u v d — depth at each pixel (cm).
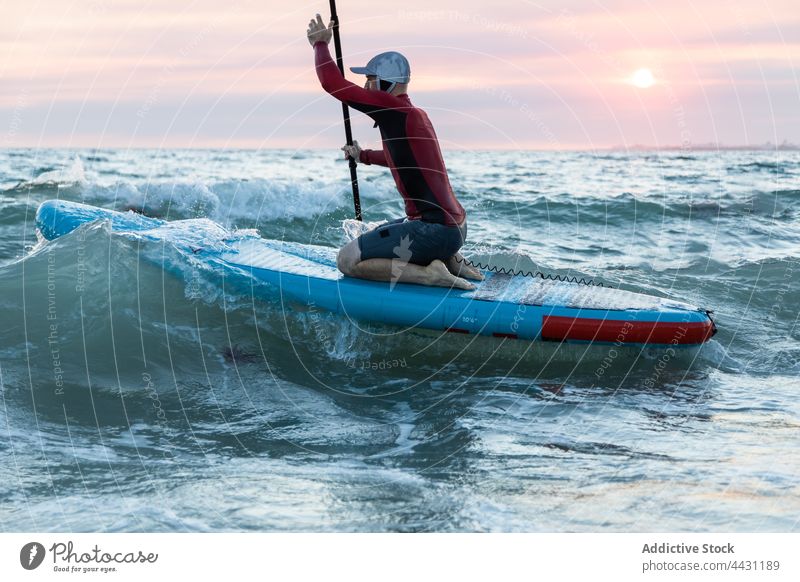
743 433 374
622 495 305
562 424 387
